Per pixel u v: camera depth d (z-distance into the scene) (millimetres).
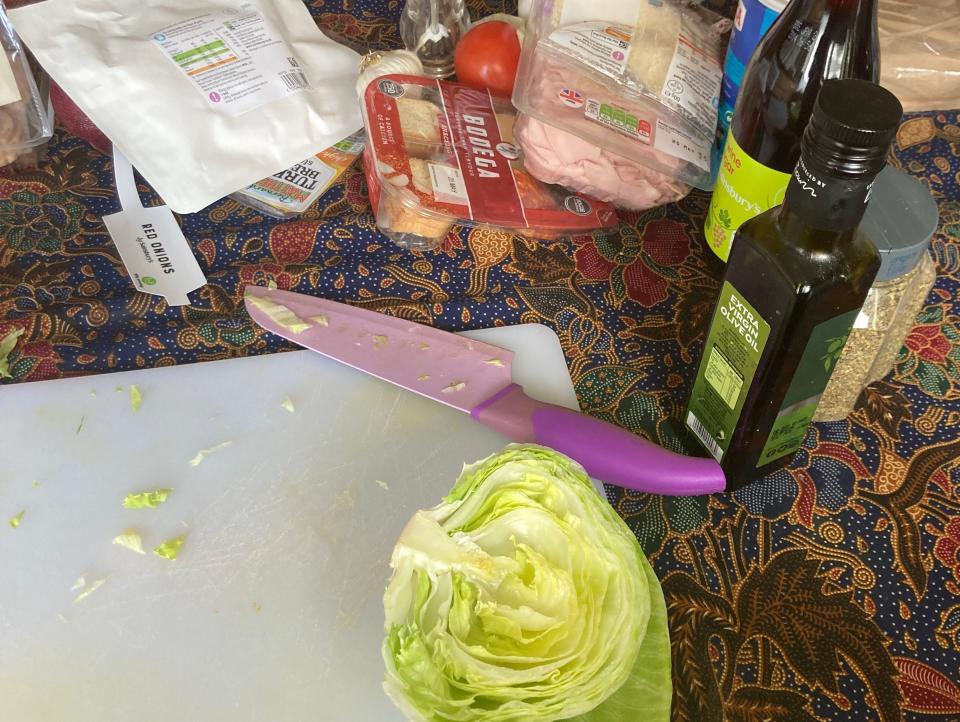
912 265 458
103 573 488
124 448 542
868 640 464
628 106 635
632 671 426
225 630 466
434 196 622
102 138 720
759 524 510
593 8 658
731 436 492
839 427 555
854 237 414
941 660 456
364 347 585
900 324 528
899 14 716
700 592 482
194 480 526
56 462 536
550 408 529
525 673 399
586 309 627
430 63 766
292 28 773
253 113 696
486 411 534
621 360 599
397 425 554
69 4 719
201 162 673
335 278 637
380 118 656
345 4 857
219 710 440
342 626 468
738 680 449
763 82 515
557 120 622
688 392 581
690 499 520
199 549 497
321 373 582
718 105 665
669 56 648
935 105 718
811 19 491
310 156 709
